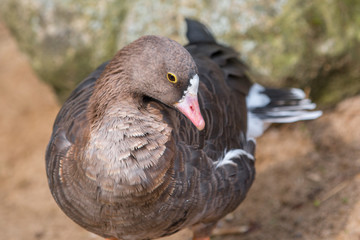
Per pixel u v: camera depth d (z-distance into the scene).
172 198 6.06
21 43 11.84
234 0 10.40
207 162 6.39
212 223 7.25
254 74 10.34
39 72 11.71
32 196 10.85
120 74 5.86
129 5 11.00
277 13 10.27
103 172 5.70
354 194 8.84
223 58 8.09
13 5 11.60
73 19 11.09
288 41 10.27
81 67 11.25
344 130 10.45
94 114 5.96
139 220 6.07
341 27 10.55
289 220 8.81
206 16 10.48
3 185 11.28
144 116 5.86
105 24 11.04
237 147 7.21
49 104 13.18
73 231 9.66
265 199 9.42
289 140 10.69
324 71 10.59
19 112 13.03
